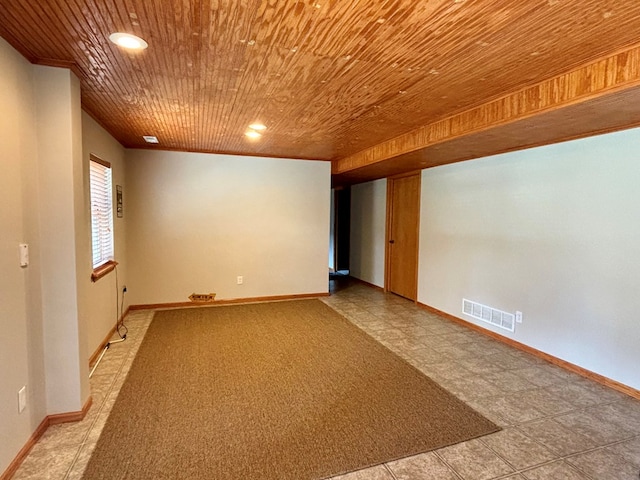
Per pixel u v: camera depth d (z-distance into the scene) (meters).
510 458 1.95
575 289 3.04
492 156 3.87
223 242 5.07
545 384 2.82
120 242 4.25
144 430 2.15
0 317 1.68
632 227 2.63
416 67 2.05
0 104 1.69
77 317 2.19
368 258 6.72
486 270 3.97
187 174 4.86
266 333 3.92
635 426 2.26
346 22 1.57
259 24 1.60
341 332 3.99
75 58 1.97
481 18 1.53
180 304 4.94
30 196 1.97
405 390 2.69
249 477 1.78
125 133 3.81
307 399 2.55
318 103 2.73
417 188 5.27
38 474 1.77
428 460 1.93
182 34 1.69
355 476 1.80
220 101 2.70
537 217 3.37
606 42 1.75
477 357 3.34
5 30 1.67
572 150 3.04
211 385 2.73
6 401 1.72
